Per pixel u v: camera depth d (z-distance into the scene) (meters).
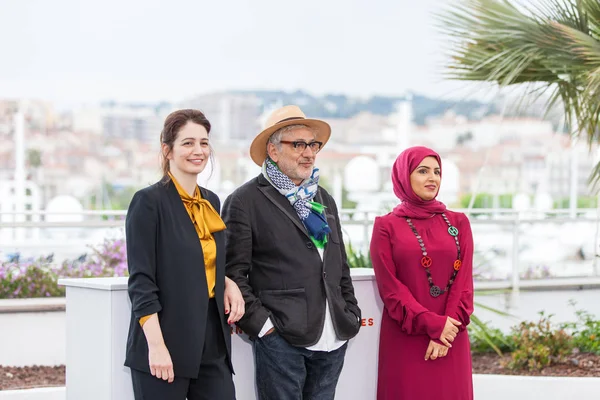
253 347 4.00
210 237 3.50
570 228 11.77
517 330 7.17
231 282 3.63
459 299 4.09
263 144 3.90
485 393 6.08
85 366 3.85
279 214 3.80
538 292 8.69
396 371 4.14
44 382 6.48
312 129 3.93
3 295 7.71
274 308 3.72
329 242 3.87
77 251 9.88
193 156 3.44
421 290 4.11
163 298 3.37
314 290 3.77
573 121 6.35
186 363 3.35
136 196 3.41
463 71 6.21
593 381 5.90
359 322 3.94
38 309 7.49
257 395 4.02
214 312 3.50
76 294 3.89
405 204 4.24
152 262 3.35
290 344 3.73
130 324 3.48
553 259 11.26
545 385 5.97
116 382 3.68
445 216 4.24
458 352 4.15
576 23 6.02
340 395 4.26
